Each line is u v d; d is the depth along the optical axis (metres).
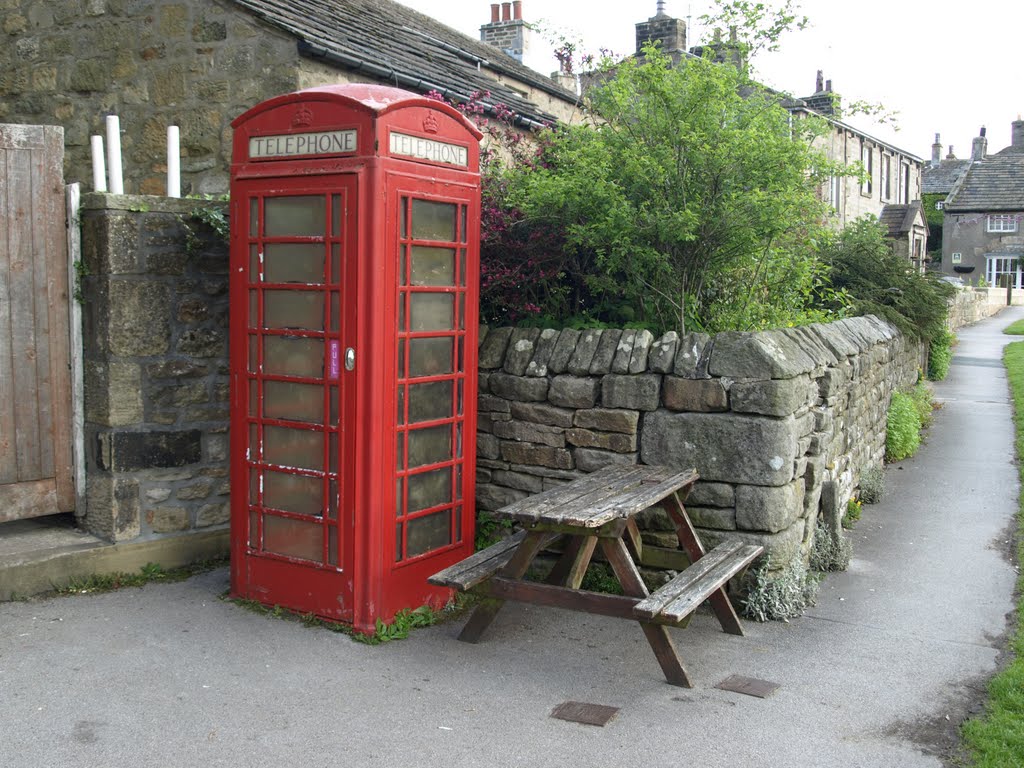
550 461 5.79
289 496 5.07
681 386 5.39
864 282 13.38
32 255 5.36
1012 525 7.57
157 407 5.64
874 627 5.21
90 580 5.44
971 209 56.28
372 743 3.76
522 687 4.32
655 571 5.52
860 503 8.25
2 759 3.55
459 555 5.43
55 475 5.55
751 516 5.26
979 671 4.60
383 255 4.70
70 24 8.34
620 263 6.00
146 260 5.52
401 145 4.79
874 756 3.74
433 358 5.15
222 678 4.32
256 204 5.02
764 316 7.15
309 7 8.78
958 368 19.89
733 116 5.97
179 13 7.80
